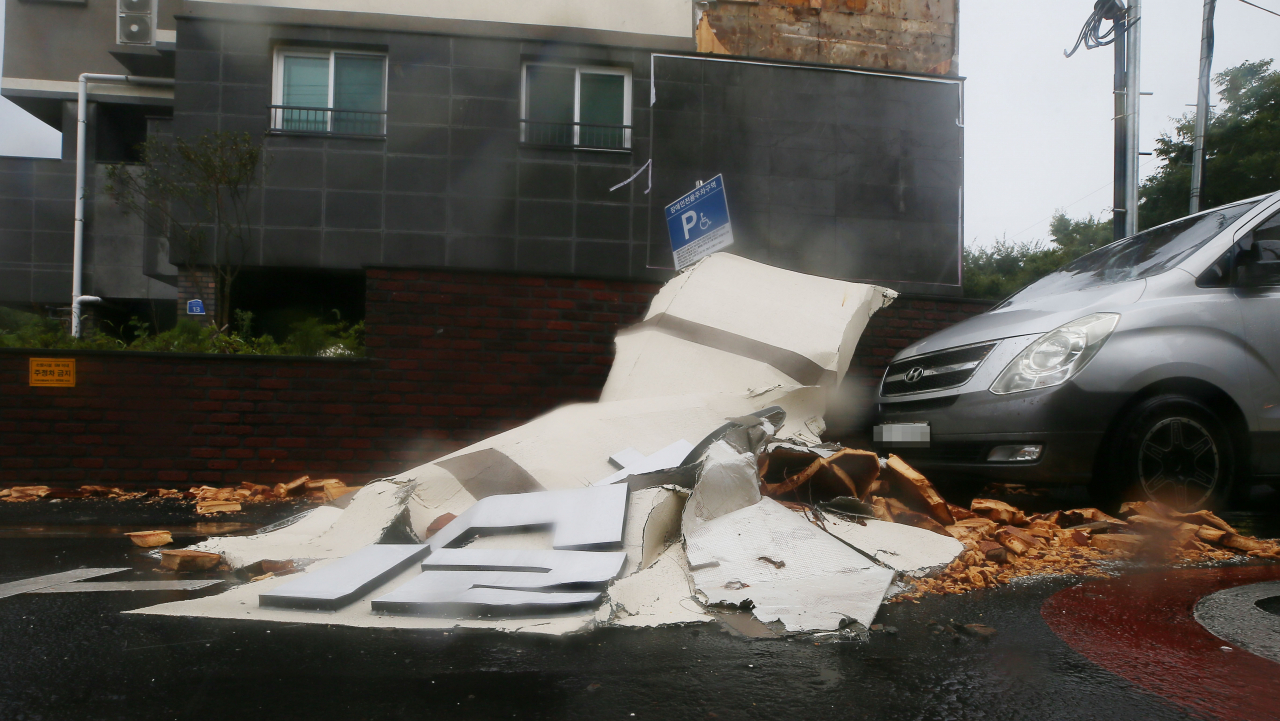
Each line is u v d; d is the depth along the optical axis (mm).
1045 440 4285
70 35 14133
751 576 2986
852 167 10547
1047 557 3643
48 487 6125
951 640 2475
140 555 3898
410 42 10156
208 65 9930
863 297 5590
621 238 10227
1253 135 24922
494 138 10180
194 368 6250
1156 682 2125
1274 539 4055
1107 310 4484
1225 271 4633
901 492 4328
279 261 9844
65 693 2029
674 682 2115
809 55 11070
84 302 13422
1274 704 1974
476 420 6305
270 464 6230
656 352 5332
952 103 10820
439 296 6320
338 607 2752
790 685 2100
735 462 3654
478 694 2031
